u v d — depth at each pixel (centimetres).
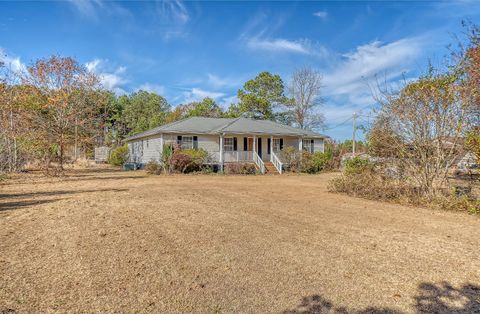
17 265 413
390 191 1015
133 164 2733
